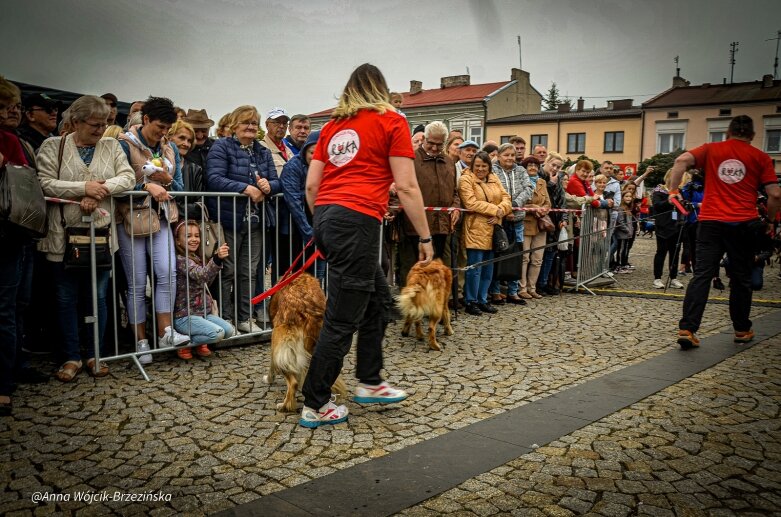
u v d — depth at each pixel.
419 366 4.56
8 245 3.34
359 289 3.16
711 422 3.33
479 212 6.39
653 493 2.50
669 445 3.01
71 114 3.97
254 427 3.28
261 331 5.07
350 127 3.16
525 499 2.44
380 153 3.14
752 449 2.96
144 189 4.43
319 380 3.24
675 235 8.83
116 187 4.04
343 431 3.22
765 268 11.48
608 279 9.38
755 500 2.44
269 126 5.86
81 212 3.94
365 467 2.75
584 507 2.38
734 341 5.35
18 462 2.80
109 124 6.05
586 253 8.59
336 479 2.62
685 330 5.05
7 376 3.44
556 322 6.27
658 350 5.05
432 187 6.08
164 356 4.75
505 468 2.74
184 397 3.77
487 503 2.41
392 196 6.16
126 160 4.23
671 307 7.21
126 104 8.69
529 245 7.63
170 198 4.50
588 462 2.80
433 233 6.11
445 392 3.92
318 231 3.19
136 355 4.29
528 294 7.87
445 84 45.38
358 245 3.12
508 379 4.22
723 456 2.88
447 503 2.41
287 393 3.51
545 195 7.64
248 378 4.19
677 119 38.31
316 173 3.32
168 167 4.64
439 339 5.48
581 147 40.78
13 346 3.46
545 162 8.19
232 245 5.04
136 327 4.44
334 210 3.12
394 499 2.43
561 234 8.11
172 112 4.55
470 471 2.70
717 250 5.03
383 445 3.03
